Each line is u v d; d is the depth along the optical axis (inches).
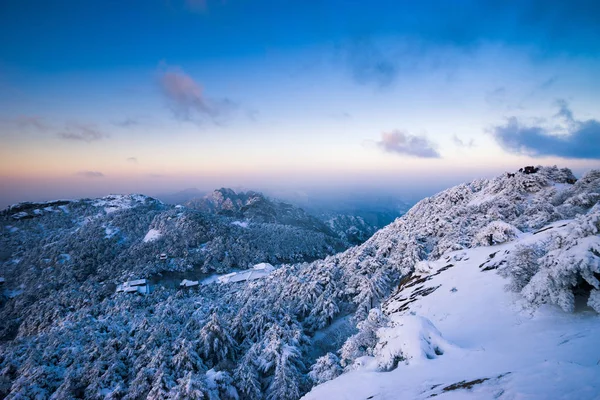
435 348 631.2
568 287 722.2
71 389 1375.5
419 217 3380.9
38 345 1807.3
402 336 652.1
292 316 2041.1
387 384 533.0
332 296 2138.3
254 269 4968.0
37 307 3508.9
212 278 4916.3
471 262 1450.5
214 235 6210.6
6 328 3358.8
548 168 2815.0
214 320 1675.7
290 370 1362.0
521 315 774.5
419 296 1328.7
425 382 490.3
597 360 417.1
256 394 1338.6
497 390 373.1
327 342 1846.7
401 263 2146.9
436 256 1958.7
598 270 652.1
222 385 1272.1
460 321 884.6
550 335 604.4
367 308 1921.8
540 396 325.4
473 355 559.2
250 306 2253.9
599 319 626.2
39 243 5767.7
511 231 1552.7
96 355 1593.3
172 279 4704.7
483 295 1019.9
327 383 641.6
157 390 1243.2
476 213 2465.6
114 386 1393.9
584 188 1966.0
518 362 477.1
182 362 1427.2
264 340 1626.5
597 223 734.5
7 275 4734.3
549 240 1038.4
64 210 7682.1
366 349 864.9
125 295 3521.2
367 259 2341.3
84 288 4042.8
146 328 1902.1
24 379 1438.2
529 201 2358.5
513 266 966.4
